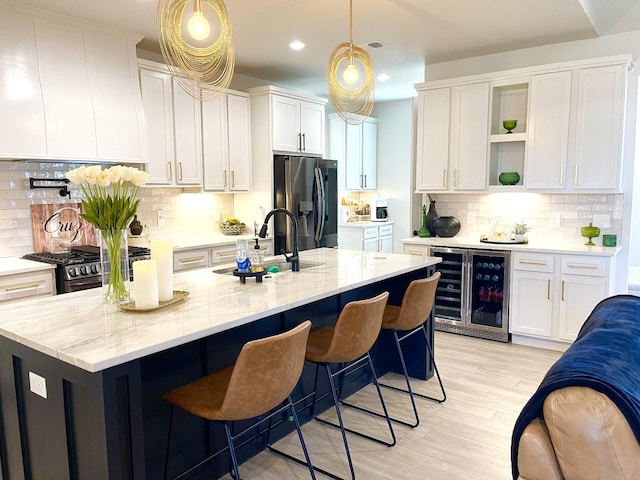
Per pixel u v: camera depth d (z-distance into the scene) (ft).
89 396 4.98
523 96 15.19
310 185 17.37
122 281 6.94
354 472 7.72
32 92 10.85
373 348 11.62
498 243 14.56
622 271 13.89
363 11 11.56
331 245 18.74
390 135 23.57
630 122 13.46
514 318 13.94
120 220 6.82
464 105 15.23
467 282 14.65
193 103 14.78
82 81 11.80
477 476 7.61
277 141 16.69
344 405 10.24
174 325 5.84
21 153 10.69
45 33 11.12
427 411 9.87
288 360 5.96
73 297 7.44
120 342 5.20
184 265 13.93
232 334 7.89
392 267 10.13
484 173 15.06
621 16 13.24
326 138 22.94
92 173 6.38
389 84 19.52
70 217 12.81
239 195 17.53
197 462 7.31
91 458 5.08
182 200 15.94
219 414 5.74
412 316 9.28
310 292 7.70
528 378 11.52
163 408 6.80
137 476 5.14
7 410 6.25
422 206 17.30
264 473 7.76
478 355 13.16
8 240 11.70
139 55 14.53
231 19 11.97
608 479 3.83
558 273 13.15
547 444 4.13
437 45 14.38
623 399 3.84
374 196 24.43
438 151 15.87
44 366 5.49
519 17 12.05
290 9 11.37
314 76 17.99
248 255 8.95
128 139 12.73
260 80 18.53
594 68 13.04
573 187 13.62
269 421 8.56
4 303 9.97
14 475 6.33
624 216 13.78
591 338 5.30
